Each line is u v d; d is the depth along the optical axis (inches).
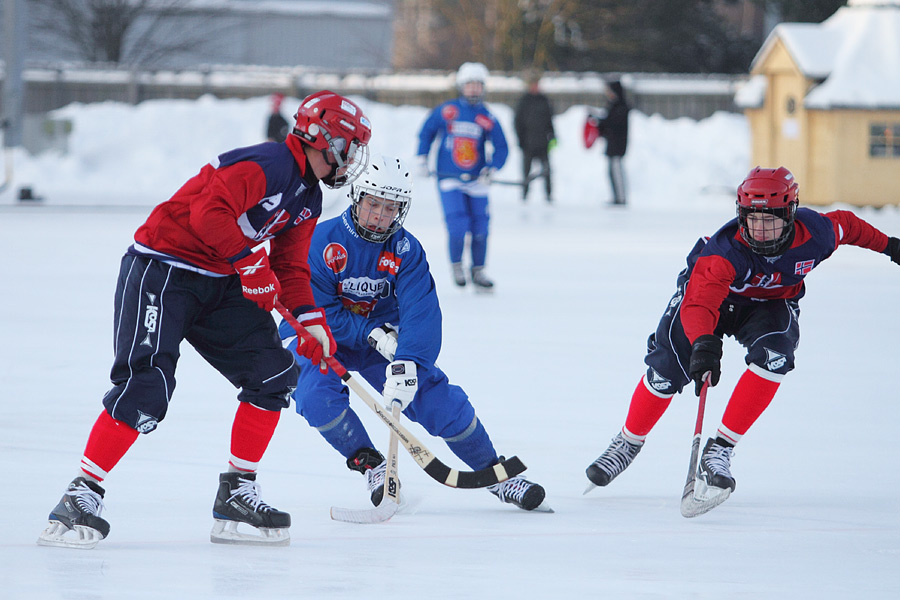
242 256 489.4
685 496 563.8
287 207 509.7
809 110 2783.0
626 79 3676.2
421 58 5546.3
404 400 569.6
